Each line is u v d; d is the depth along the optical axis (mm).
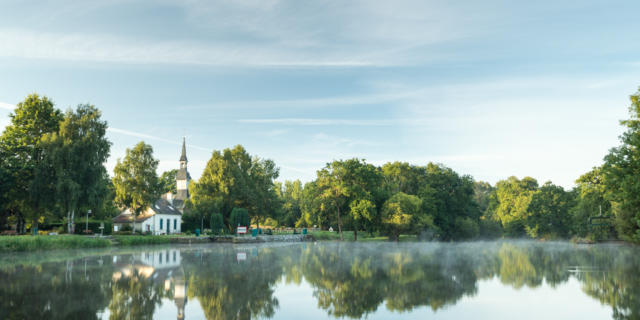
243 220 77125
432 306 13672
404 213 70625
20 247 37812
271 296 15266
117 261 28516
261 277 20406
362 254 37312
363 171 73312
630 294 16109
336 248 48281
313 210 74688
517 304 14023
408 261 29812
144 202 63844
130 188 63656
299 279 19797
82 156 50281
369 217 68875
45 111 55531
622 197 31562
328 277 20578
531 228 92938
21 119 54312
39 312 12164
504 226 104375
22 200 53000
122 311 12461
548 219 90312
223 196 83250
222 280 19234
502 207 108250
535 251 44281
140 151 64562
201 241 64562
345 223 74250
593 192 67125
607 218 64062
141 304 13516
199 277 20203
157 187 65875
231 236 66812
